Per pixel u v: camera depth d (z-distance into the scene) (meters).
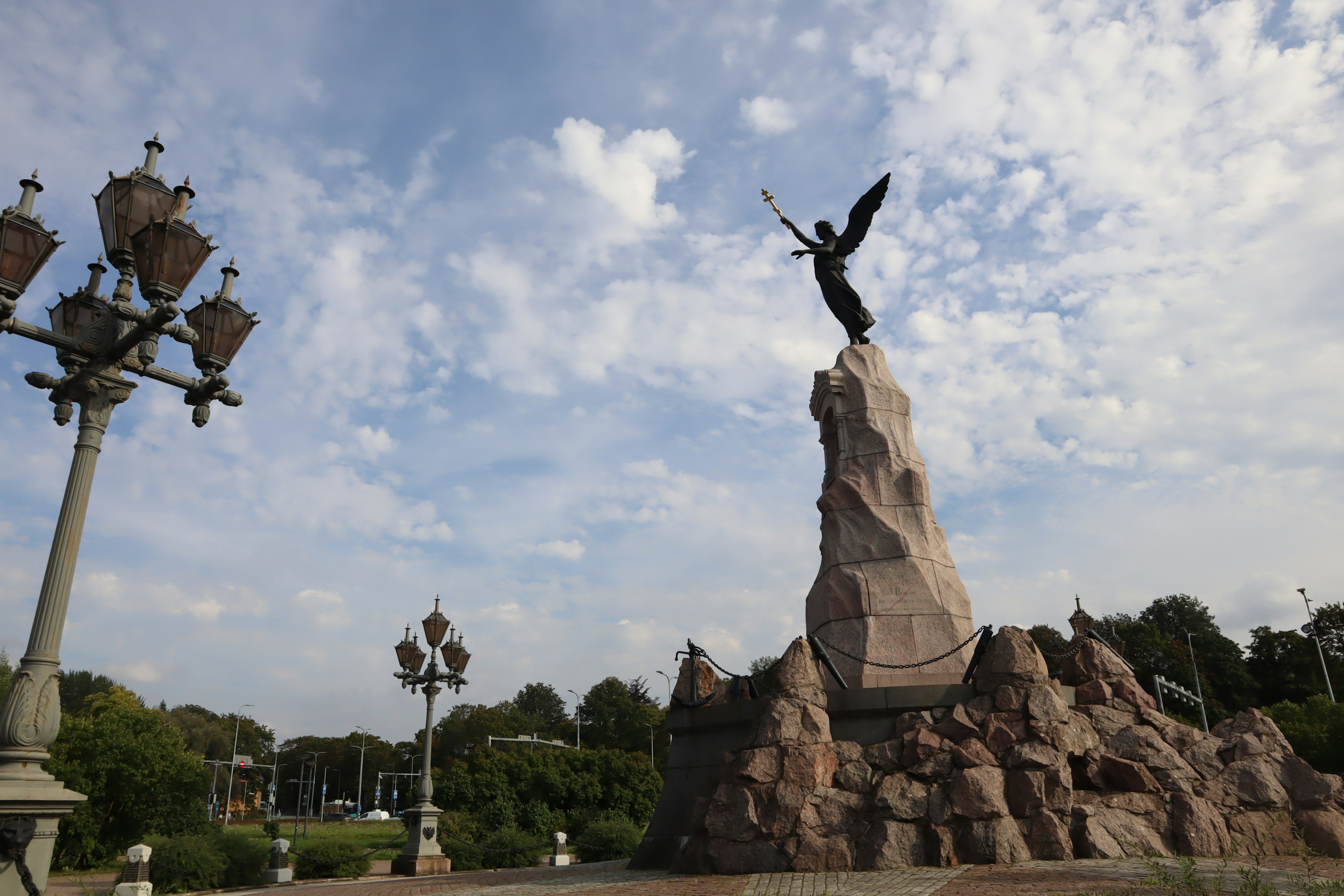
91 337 9.79
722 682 21.11
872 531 19.33
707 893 11.54
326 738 142.12
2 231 8.90
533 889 13.79
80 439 9.62
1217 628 75.38
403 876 23.08
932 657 17.92
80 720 29.72
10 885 8.17
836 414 21.06
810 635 19.67
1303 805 13.84
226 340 10.67
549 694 141.00
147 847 15.98
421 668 27.14
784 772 13.94
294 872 23.38
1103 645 16.59
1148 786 13.78
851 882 11.62
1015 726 14.05
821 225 23.38
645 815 40.88
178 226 9.45
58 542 9.22
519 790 38.94
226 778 91.56
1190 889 9.82
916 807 13.30
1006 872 11.70
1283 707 41.41
